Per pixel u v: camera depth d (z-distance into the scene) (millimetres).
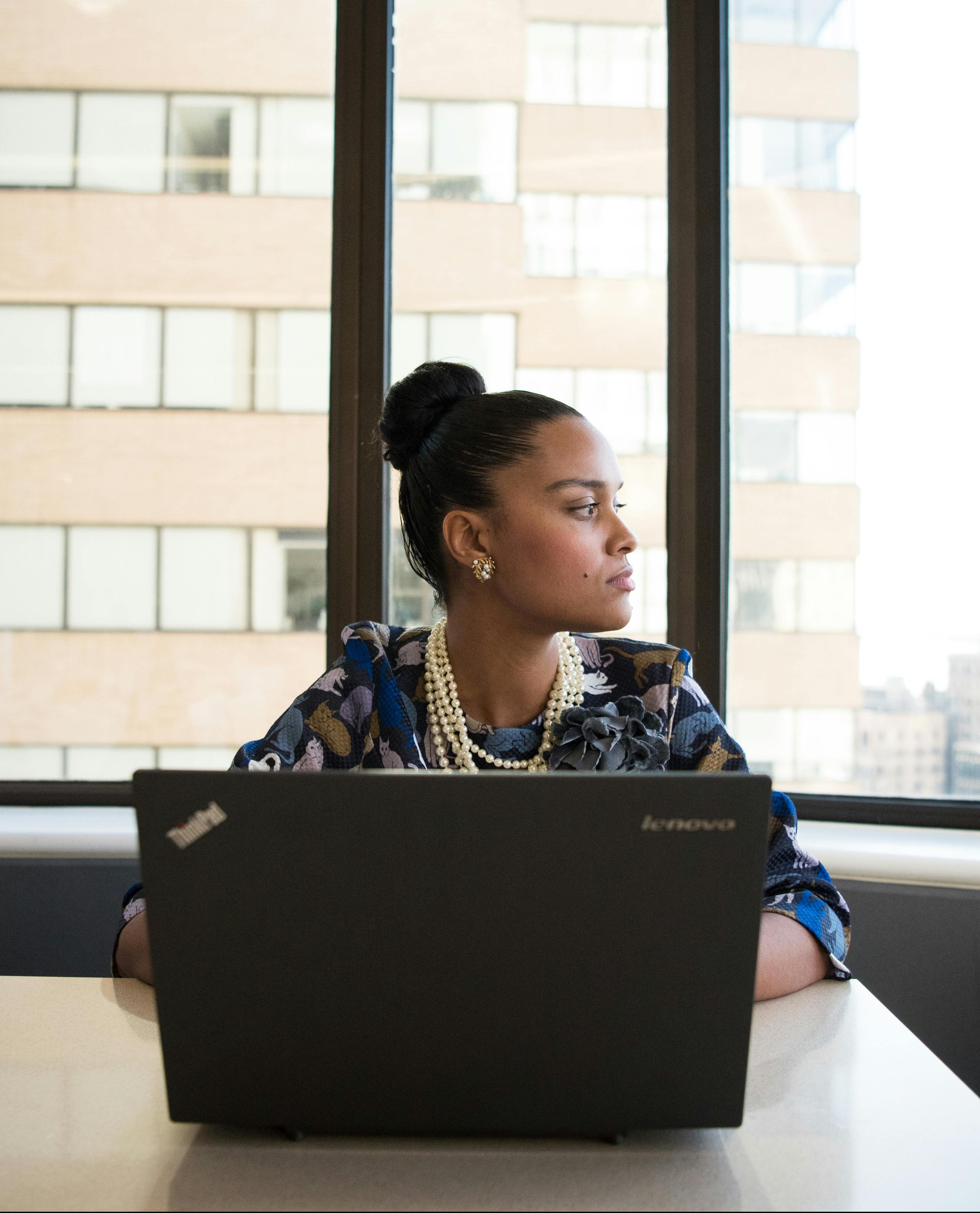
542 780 588
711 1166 617
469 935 599
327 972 606
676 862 590
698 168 1983
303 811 594
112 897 1774
